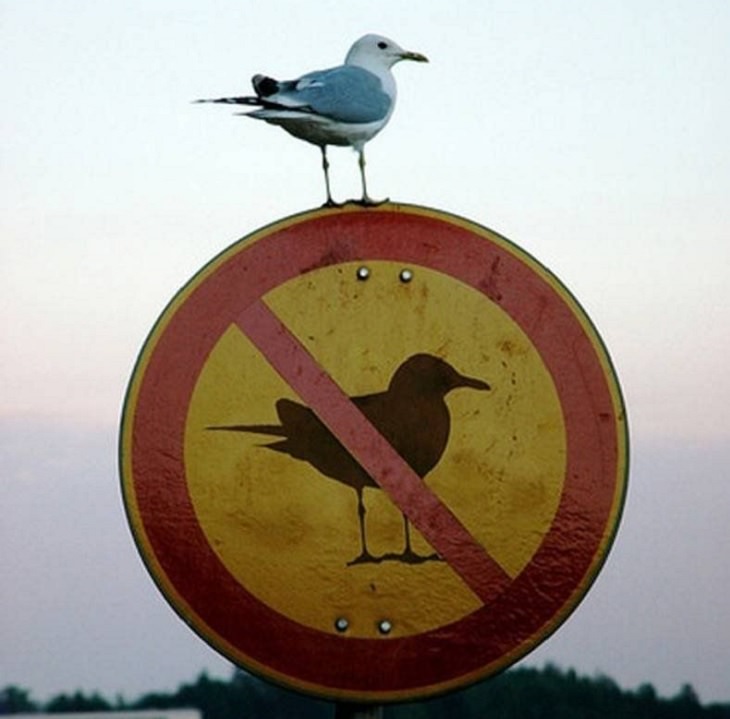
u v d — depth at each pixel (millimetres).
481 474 4152
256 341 4195
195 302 4203
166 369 4172
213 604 4117
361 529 4125
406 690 4102
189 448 4156
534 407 4172
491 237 4242
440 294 4223
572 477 4148
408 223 4262
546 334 4191
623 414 4152
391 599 4117
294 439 4160
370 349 4203
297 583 4121
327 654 4102
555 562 4129
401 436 4160
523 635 4121
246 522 4137
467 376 4191
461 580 4121
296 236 4254
